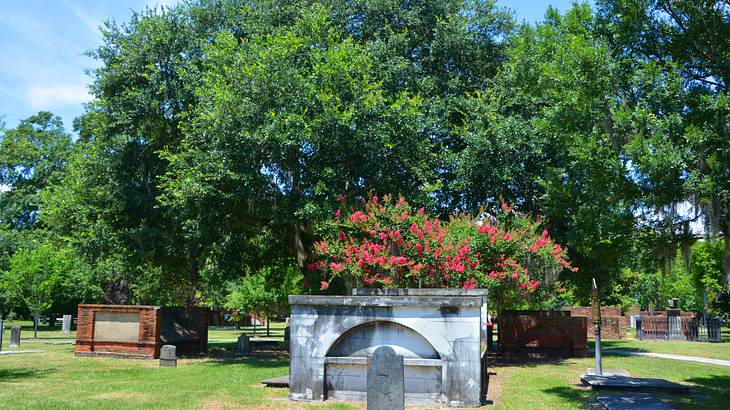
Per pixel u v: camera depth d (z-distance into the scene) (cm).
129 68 2459
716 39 1171
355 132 2078
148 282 4147
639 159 1019
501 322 2259
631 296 6131
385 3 2620
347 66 2147
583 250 1551
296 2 2600
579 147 1180
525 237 1997
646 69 1152
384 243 1878
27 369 1742
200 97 2191
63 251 3953
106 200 2483
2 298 4188
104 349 2145
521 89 2108
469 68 2683
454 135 2530
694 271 3659
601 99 1167
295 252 2569
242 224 2544
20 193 5419
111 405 1109
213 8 2658
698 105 1129
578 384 1435
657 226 1134
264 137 2002
